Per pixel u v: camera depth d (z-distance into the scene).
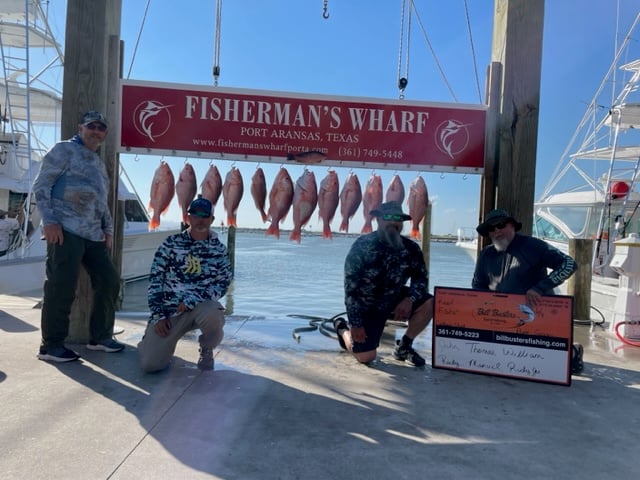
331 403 2.85
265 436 2.38
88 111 4.04
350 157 4.54
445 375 3.46
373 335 3.65
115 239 5.09
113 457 2.13
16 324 4.67
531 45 4.27
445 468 2.12
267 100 4.48
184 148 4.43
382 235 3.61
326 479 2.00
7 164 10.80
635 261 4.82
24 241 9.98
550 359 3.34
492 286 3.82
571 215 11.33
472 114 4.51
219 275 3.42
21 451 2.16
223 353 3.83
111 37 4.24
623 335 4.92
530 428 2.57
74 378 3.15
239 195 4.59
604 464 2.20
